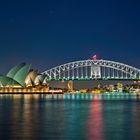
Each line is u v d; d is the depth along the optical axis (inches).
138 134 1750.7
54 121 2329.0
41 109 3523.6
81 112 3147.1
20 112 3088.1
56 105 4394.7
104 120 2418.8
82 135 1720.0
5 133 1769.2
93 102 5418.3
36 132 1807.3
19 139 1603.1
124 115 2822.3
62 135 1720.0
